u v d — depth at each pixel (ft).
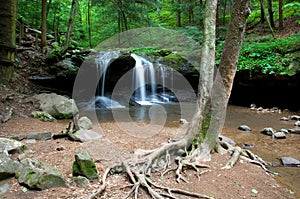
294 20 45.62
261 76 34.65
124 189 10.75
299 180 13.69
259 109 35.40
